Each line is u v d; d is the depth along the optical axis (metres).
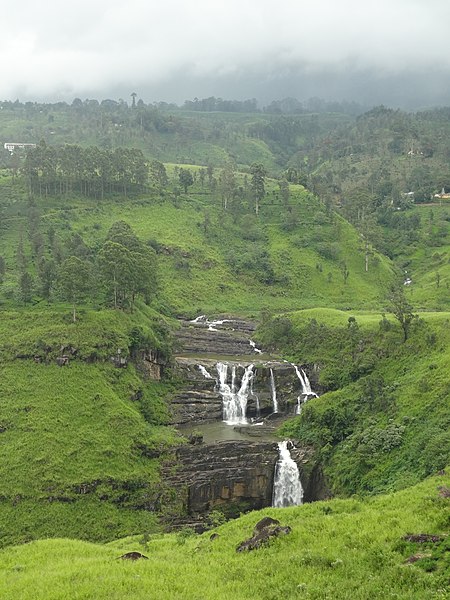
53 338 80.50
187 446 72.75
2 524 58.12
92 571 30.20
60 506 61.09
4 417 69.56
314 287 145.12
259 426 85.31
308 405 84.75
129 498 64.44
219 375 94.94
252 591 26.72
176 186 184.75
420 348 85.62
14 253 120.94
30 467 63.81
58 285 88.81
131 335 86.81
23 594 27.17
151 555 36.16
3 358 77.75
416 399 73.12
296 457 73.62
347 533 32.28
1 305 89.75
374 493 61.75
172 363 94.19
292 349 104.44
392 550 28.94
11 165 170.50
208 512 67.62
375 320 99.50
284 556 30.52
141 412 79.38
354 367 89.31
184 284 134.75
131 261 92.75
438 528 30.53
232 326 120.38
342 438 75.81
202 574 29.66
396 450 66.38
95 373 78.31
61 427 69.31
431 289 142.25
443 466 57.03
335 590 25.41
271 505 71.00
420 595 23.34
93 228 140.12
